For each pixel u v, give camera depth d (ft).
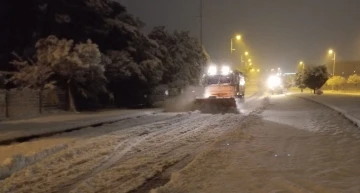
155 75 125.39
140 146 46.01
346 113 73.92
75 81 102.63
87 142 49.62
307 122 65.87
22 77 95.04
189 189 26.14
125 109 113.91
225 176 29.14
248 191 24.99
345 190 24.32
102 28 117.19
